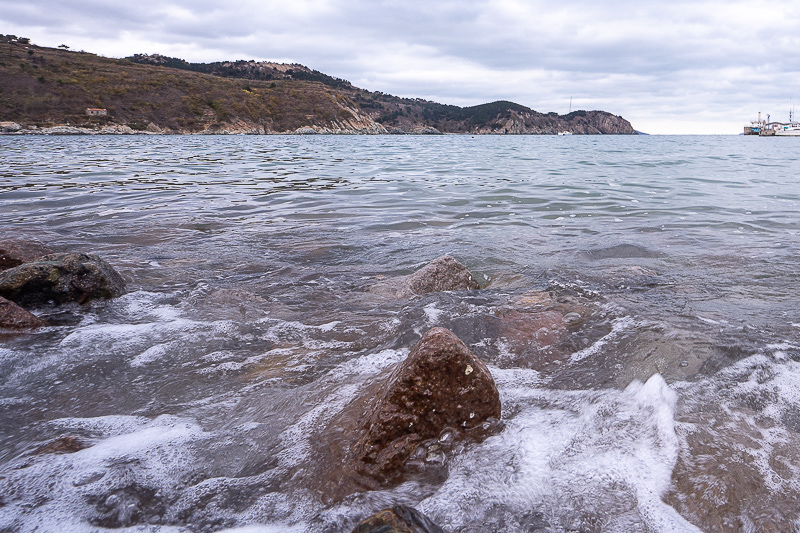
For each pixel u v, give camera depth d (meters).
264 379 3.32
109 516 2.11
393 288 5.09
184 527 2.07
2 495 2.21
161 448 2.58
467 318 4.25
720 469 2.32
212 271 5.85
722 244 6.79
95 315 4.46
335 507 2.18
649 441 2.56
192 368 3.50
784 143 55.31
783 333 3.85
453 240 7.26
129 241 7.25
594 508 2.14
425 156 27.00
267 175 16.23
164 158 24.22
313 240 7.33
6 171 16.56
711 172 16.61
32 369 3.48
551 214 9.16
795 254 6.21
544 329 4.00
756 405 2.88
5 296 4.45
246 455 2.54
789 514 2.04
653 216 8.87
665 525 2.03
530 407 2.90
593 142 60.66
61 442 2.62
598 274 5.55
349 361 3.56
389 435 2.45
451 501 2.20
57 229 7.87
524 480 2.32
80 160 22.09
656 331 3.87
